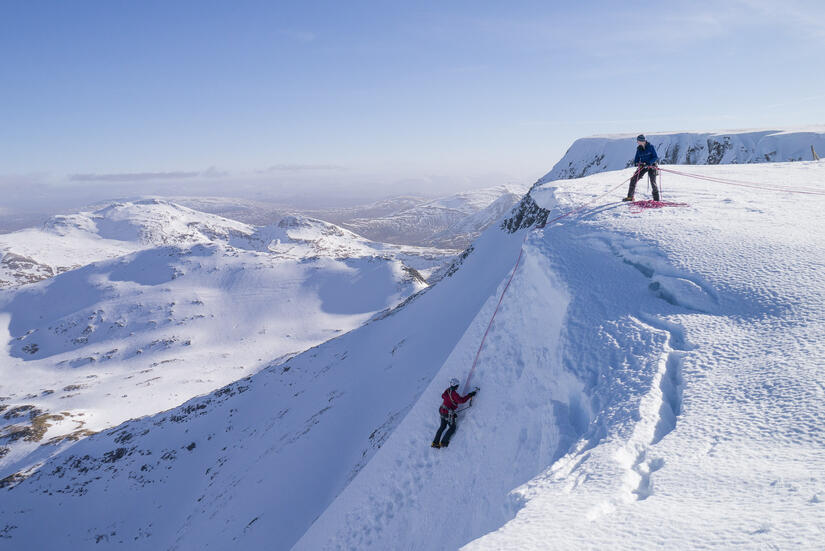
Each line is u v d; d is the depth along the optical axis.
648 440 5.72
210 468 51.91
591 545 3.88
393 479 11.31
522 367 10.34
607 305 9.47
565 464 5.94
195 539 36.31
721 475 4.53
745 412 5.54
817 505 3.60
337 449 33.34
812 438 4.66
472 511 8.73
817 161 21.25
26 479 62.38
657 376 6.87
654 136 70.12
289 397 59.16
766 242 9.78
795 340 6.60
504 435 9.33
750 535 3.48
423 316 53.47
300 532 25.14
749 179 17.45
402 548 9.95
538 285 11.64
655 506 4.29
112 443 67.38
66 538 48.56
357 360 57.66
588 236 12.38
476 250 58.88
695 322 7.96
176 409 73.69
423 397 12.23
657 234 11.23
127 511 50.59
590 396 7.45
